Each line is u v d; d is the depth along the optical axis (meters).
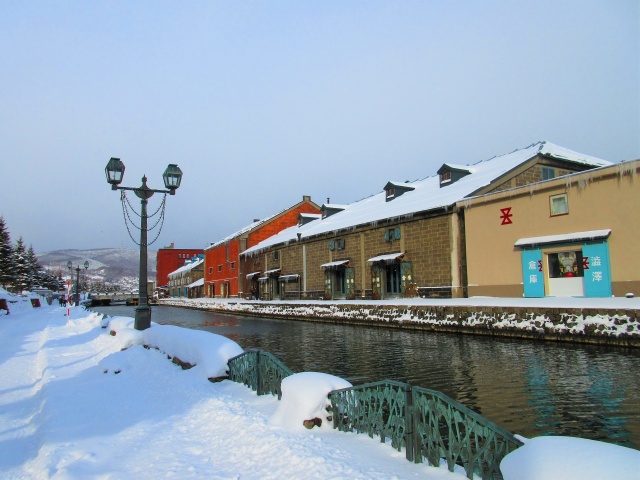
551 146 25.39
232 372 7.89
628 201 14.81
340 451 4.20
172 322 28.53
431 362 11.04
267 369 6.61
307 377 5.34
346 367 10.91
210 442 4.80
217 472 3.99
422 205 24.17
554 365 9.98
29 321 27.39
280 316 30.41
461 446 3.64
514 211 18.36
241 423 5.22
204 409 5.98
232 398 6.43
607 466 2.41
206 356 8.09
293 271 36.59
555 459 2.56
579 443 2.70
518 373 9.31
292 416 5.05
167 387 7.47
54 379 8.70
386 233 25.98
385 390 4.50
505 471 2.78
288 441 4.46
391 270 26.05
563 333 13.27
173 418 5.77
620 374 8.86
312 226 38.19
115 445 4.86
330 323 24.41
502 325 15.09
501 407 6.99
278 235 45.47
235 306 38.97
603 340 12.34
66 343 14.58
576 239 15.86
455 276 21.30
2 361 11.88
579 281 16.19
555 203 16.92
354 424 4.90
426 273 23.08
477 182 23.56
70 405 6.55
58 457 4.52
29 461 4.82
